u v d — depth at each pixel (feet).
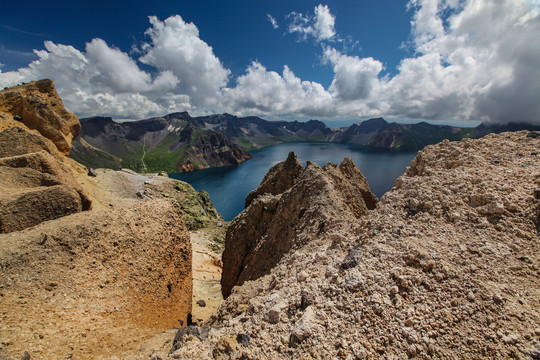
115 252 63.57
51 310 46.70
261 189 160.35
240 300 46.47
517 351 20.17
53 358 38.68
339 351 24.00
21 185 100.27
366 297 28.43
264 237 91.35
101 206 188.14
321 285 32.78
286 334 27.86
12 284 48.21
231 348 27.81
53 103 223.71
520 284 26.25
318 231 61.26
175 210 85.56
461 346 21.77
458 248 31.73
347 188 100.53
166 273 71.92
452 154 54.44
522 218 34.04
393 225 38.63
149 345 41.98
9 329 40.06
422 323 24.21
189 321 74.95
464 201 39.60
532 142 50.60
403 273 29.53
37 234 59.11
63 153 221.25
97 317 50.08
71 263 56.49
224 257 116.98
